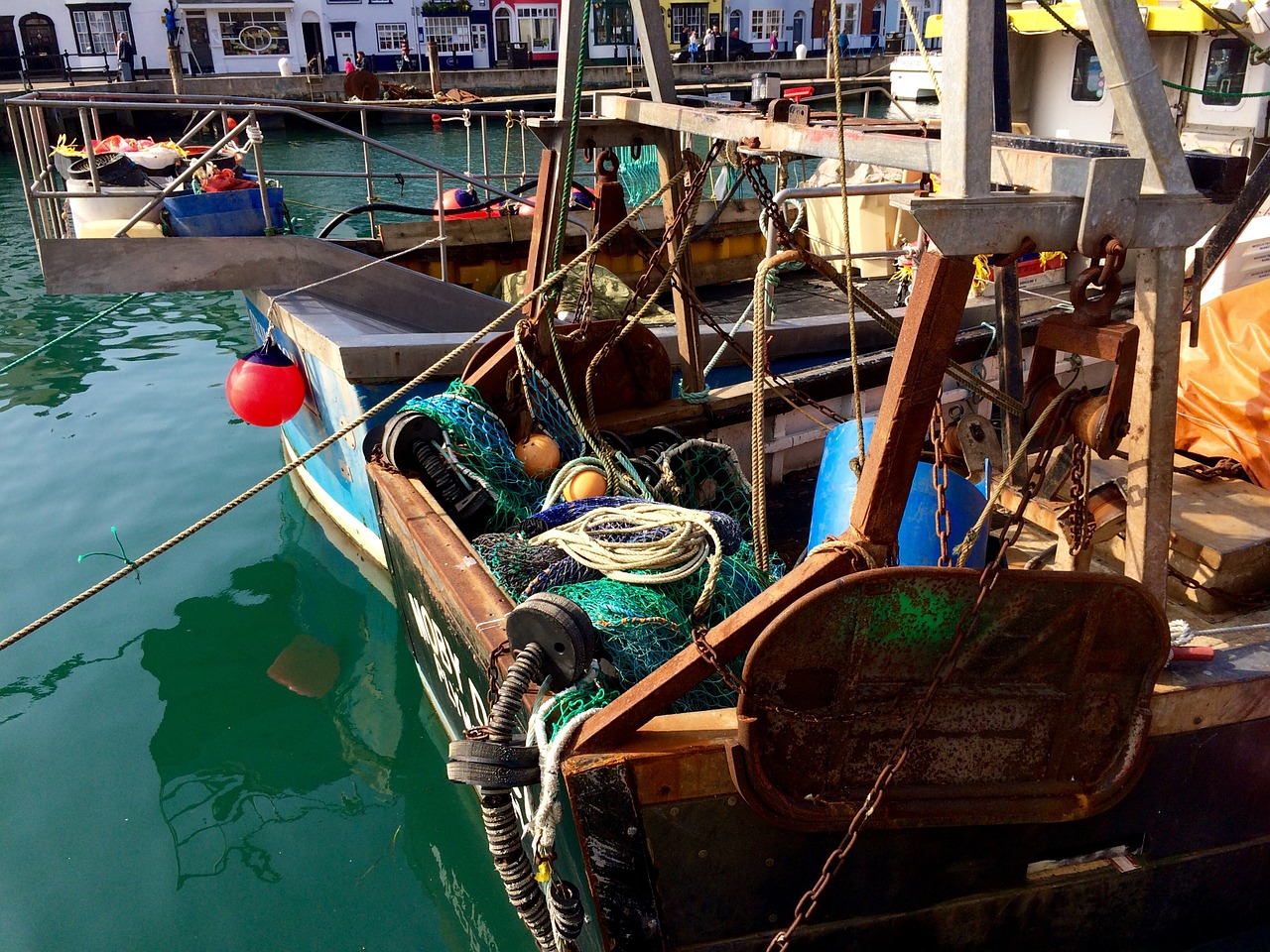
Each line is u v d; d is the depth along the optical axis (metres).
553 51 44.97
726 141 4.08
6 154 29.45
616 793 2.61
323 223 15.86
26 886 3.88
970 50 2.24
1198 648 3.01
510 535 3.86
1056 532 3.99
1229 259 5.39
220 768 4.58
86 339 11.20
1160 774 2.98
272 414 5.83
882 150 3.10
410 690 5.17
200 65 41.06
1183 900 3.26
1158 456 2.75
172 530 6.68
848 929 2.89
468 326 6.97
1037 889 3.03
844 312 7.89
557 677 2.89
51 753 4.63
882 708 2.62
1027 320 6.42
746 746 2.55
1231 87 8.50
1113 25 2.42
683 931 2.79
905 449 2.49
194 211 6.73
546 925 2.79
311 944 3.64
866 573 2.41
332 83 35.31
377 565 6.18
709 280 10.05
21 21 38.72
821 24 47.50
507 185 12.22
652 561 3.36
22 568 6.14
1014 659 2.62
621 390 5.09
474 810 4.36
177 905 3.80
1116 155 2.57
